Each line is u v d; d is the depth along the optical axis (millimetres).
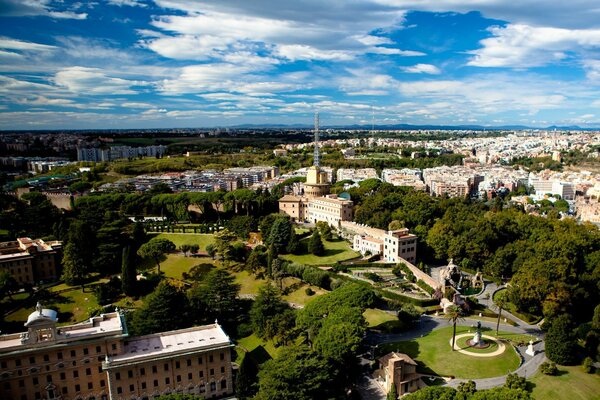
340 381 127875
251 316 172625
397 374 127875
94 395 132750
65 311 184375
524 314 180000
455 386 129500
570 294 170750
